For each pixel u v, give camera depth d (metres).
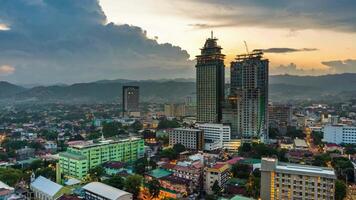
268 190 188.62
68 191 199.75
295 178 182.00
